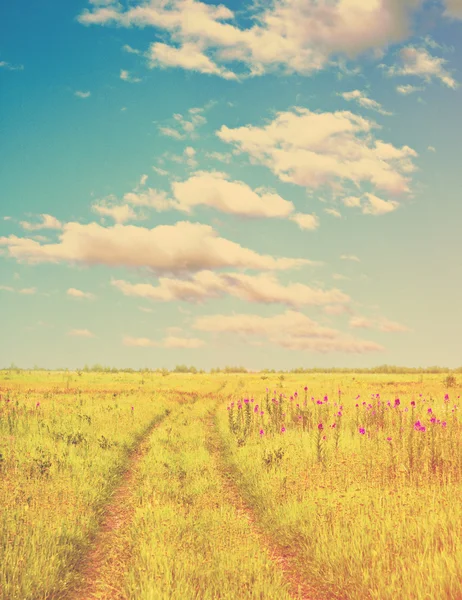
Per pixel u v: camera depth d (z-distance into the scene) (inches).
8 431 623.5
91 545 300.7
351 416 690.2
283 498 344.5
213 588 223.8
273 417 680.4
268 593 212.7
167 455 521.0
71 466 450.6
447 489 332.5
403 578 209.0
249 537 285.7
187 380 2373.3
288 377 2714.1
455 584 198.8
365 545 249.9
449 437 446.9
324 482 367.2
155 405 1024.2
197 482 406.0
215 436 690.2
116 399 1136.8
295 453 479.2
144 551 254.4
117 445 582.6
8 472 398.0
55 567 246.7
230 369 5521.7
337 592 224.7
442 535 245.6
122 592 222.7
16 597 214.7
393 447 462.3
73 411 834.8
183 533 286.4
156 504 335.6
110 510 370.3
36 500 332.8
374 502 309.3
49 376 2453.2
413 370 4726.9
